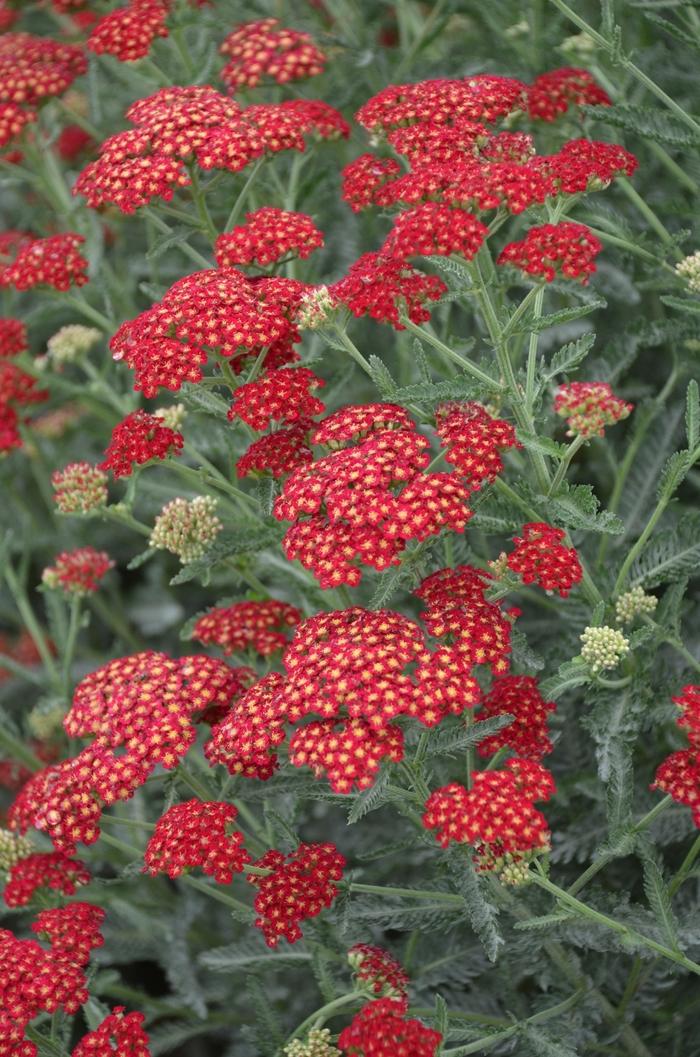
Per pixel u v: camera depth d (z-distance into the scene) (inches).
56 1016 28.3
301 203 34.5
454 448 27.5
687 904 31.0
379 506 26.7
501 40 35.8
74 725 28.4
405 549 27.7
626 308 35.7
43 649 35.3
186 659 28.8
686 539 29.7
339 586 28.7
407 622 27.0
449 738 27.4
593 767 31.5
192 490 37.2
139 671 28.6
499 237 33.0
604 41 30.8
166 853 27.5
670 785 27.3
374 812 34.1
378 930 30.5
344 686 26.4
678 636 29.7
